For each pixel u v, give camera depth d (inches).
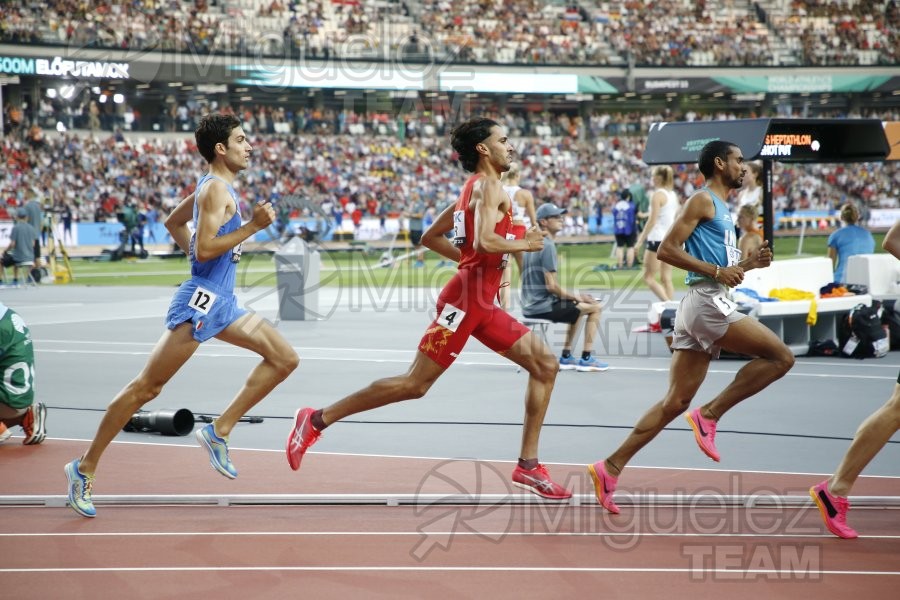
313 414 303.7
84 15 2032.5
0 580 236.7
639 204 1481.3
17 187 1973.4
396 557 254.5
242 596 226.2
